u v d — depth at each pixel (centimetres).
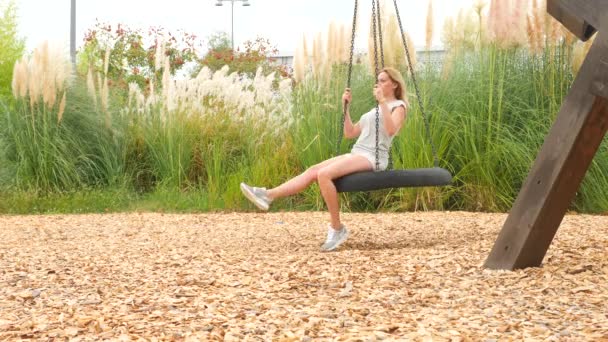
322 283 459
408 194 1001
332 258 547
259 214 960
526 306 388
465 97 1040
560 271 467
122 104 1323
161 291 442
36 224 850
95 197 1079
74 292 445
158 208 1065
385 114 617
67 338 337
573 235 611
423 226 776
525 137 1010
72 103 1209
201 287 454
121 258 570
